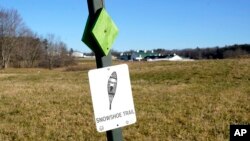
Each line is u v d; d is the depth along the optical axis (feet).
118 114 12.98
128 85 13.15
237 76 92.17
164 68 127.34
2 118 50.31
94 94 12.64
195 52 362.12
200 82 86.89
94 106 12.64
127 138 37.09
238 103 54.65
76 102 61.46
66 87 85.81
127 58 397.39
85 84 96.68
